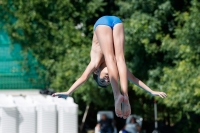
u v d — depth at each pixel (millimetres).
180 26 33312
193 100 30859
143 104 38219
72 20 36750
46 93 34312
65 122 24797
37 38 36969
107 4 38750
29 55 37344
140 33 33156
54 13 36938
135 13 34469
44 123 24500
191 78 30859
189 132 36344
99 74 16000
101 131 35688
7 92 35688
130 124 35688
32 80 37438
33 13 36344
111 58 14961
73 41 36125
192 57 31391
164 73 33344
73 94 35469
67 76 34625
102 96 35656
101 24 15320
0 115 23891
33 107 24328
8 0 36719
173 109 37406
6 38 37156
